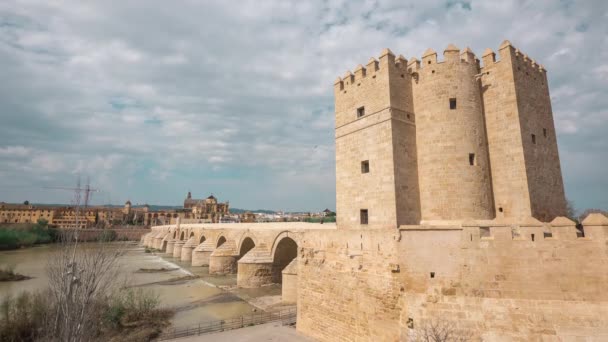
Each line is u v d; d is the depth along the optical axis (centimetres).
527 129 2294
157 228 13300
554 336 1341
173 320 3219
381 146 2422
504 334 1416
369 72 2622
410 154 2438
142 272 6144
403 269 1697
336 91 2978
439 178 2322
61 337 1586
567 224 1402
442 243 1616
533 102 2422
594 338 1288
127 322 3050
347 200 2719
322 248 2411
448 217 2256
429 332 1529
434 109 2405
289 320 2955
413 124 2506
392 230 1786
